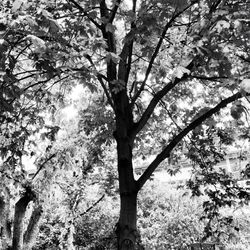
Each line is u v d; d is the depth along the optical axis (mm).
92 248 24828
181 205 25672
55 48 5570
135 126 7098
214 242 11109
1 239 13008
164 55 6199
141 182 6504
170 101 10523
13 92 5770
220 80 6027
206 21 5336
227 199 10094
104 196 22844
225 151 11070
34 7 5277
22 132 9070
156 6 6008
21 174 10648
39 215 14266
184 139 10180
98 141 10281
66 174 17156
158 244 24547
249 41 5785
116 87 6535
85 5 6770
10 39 5211
